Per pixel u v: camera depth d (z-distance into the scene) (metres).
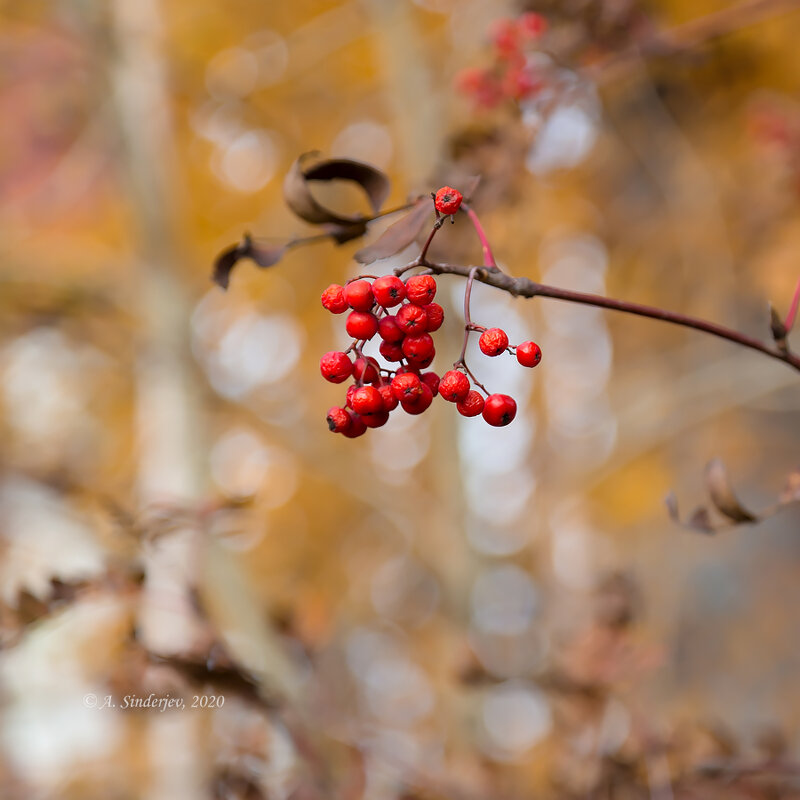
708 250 4.94
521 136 2.51
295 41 5.72
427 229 2.27
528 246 4.29
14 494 3.86
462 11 4.66
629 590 2.61
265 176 6.46
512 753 3.47
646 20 2.99
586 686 2.46
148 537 2.18
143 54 5.63
